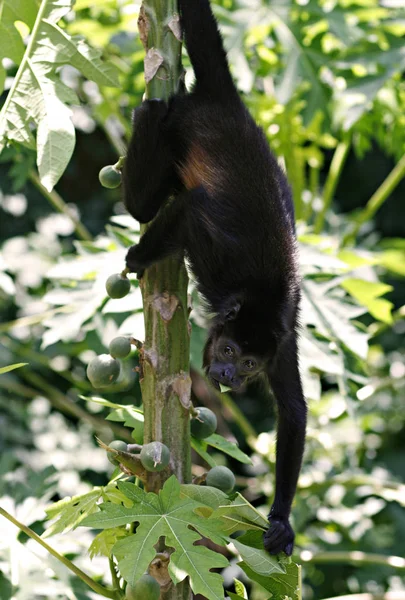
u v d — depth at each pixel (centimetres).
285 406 771
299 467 764
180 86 756
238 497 579
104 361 613
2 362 1395
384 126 1280
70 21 1160
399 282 1883
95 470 1345
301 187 1202
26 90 634
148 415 606
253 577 610
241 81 1034
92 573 771
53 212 1814
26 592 699
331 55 1066
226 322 729
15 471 1259
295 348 782
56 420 1409
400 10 1143
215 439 678
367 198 2105
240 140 746
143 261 635
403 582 1177
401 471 1515
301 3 1087
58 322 967
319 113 1170
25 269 1473
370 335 1006
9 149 1086
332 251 941
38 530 802
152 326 609
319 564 1331
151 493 562
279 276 724
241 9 1079
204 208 693
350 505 1171
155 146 704
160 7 649
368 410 1506
